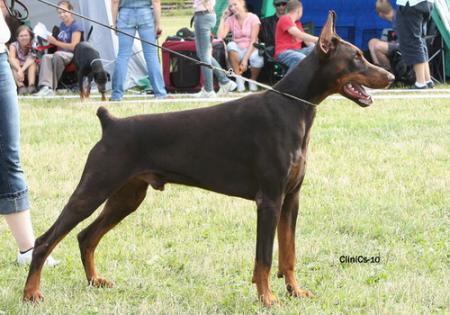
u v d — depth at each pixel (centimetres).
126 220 838
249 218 835
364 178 988
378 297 603
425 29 1705
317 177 991
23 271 688
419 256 707
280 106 585
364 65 599
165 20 3972
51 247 589
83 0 1805
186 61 1708
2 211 694
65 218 579
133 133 582
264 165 577
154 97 1634
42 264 597
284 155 576
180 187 964
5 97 645
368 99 605
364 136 1226
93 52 1596
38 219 846
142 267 694
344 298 603
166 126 588
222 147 586
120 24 1564
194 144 587
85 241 639
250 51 1736
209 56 1617
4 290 624
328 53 593
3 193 688
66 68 1767
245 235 786
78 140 1220
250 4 1942
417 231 786
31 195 945
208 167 590
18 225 699
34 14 1927
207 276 666
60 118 1393
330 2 1923
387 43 1767
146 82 1850
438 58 1819
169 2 5078
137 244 759
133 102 1545
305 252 718
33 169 1059
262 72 1781
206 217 846
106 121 586
